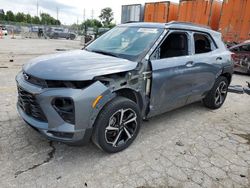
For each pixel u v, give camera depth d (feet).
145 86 10.93
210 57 15.01
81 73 8.82
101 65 9.64
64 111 8.71
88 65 9.57
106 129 9.62
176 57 12.56
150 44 11.53
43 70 9.23
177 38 13.09
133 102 10.42
